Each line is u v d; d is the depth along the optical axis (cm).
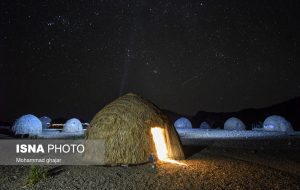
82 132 3266
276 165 1277
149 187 915
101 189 916
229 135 2886
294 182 963
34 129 2802
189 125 4447
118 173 1091
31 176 1055
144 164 1222
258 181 965
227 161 1301
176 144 1326
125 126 1265
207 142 2180
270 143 2120
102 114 1345
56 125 4484
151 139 1267
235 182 952
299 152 1658
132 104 1326
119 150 1232
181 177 1009
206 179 985
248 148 1820
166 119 1357
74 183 988
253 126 4609
